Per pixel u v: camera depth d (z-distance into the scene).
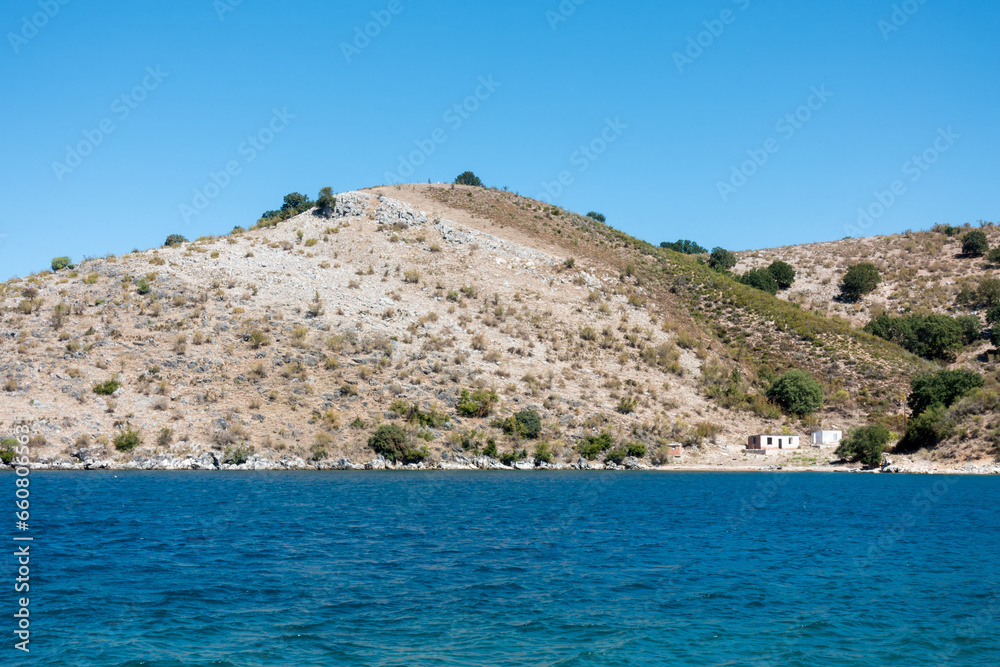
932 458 72.69
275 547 35.81
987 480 62.41
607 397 85.88
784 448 81.38
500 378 85.00
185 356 78.69
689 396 90.31
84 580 29.48
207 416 71.62
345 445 71.19
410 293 100.88
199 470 65.25
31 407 68.81
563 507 49.16
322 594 28.16
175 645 22.86
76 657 21.80
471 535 39.47
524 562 33.69
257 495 51.59
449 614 26.09
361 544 36.84
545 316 100.62
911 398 84.94
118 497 49.31
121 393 72.56
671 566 33.16
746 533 40.66
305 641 23.36
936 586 29.94
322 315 90.50
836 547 37.09
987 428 72.88
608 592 28.97
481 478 64.81
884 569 32.66
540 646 23.30
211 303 89.44
